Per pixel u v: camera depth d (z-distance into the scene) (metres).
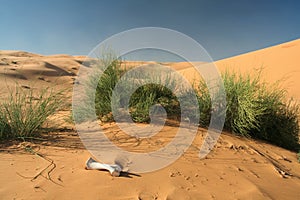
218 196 2.18
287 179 2.79
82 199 1.95
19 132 3.42
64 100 4.61
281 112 4.80
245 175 2.70
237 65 20.06
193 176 2.51
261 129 4.51
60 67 21.92
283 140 4.62
